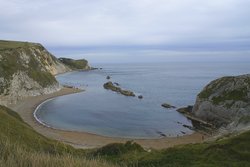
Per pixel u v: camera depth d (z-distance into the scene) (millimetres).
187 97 138750
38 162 12062
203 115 95812
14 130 43688
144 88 172250
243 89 92062
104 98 135125
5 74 129500
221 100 93125
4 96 121188
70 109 109312
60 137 72000
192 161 30828
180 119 95438
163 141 71250
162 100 129875
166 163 30984
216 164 29500
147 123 89250
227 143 33250
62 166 12367
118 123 88812
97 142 68688
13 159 12039
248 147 32062
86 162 13477
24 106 112750
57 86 157625
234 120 82438
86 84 190875
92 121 91000
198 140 72250
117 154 37594
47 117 95312
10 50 145500
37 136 45312
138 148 39125
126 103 122188
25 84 136625
